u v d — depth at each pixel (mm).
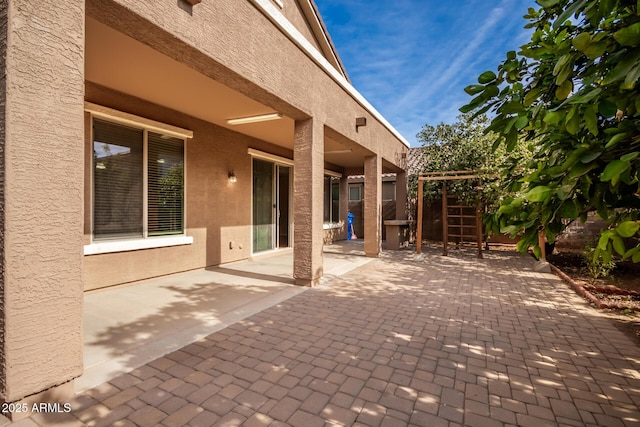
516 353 3045
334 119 6176
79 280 2178
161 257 5895
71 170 2129
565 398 2330
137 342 3172
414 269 7230
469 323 3824
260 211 8734
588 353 3051
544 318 4020
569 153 1227
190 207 6492
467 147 10477
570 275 6668
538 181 1191
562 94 1165
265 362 2805
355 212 15562
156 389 2371
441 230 12781
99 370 2621
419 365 2795
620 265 7047
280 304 4480
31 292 1942
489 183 8344
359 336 3400
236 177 7672
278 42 4469
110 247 4996
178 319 3818
